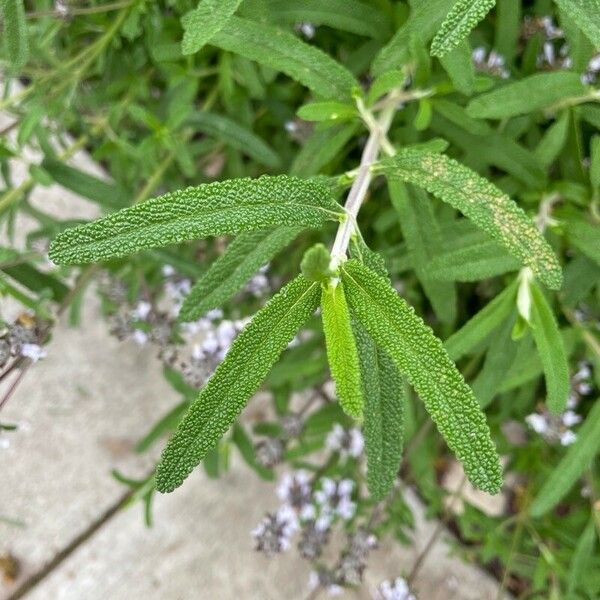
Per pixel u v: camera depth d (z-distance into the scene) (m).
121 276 0.27
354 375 0.12
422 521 0.33
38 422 0.35
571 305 0.22
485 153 0.21
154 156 0.25
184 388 0.24
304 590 0.33
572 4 0.14
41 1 0.23
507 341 0.19
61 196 0.36
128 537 0.34
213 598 0.33
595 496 0.24
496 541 0.27
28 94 0.24
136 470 0.35
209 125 0.25
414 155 0.16
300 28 0.25
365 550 0.25
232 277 0.16
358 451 0.25
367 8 0.21
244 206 0.13
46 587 0.34
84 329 0.36
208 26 0.15
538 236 0.14
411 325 0.12
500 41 0.22
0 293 0.20
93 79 0.30
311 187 0.13
